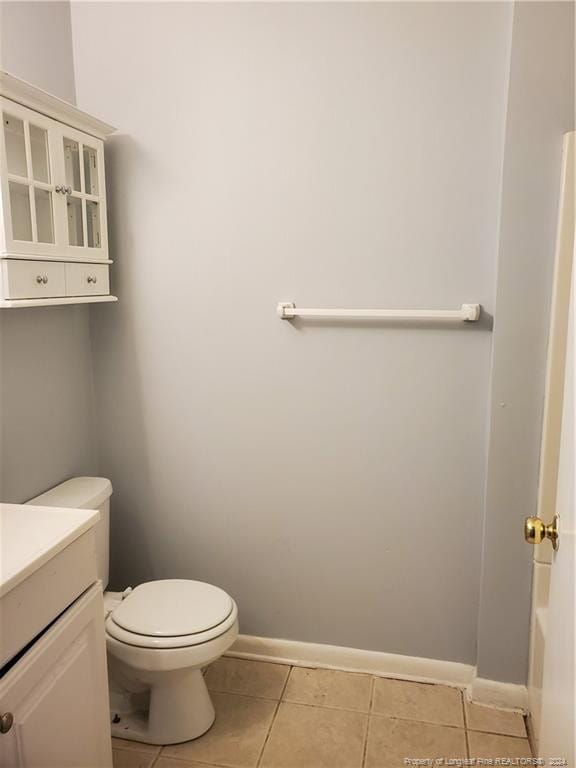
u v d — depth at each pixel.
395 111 1.74
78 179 1.78
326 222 1.84
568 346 0.97
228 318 1.97
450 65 1.69
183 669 1.61
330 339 1.89
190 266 1.97
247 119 1.85
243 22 1.81
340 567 2.01
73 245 1.76
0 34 1.63
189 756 1.67
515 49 1.57
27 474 1.79
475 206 1.73
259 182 1.87
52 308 1.89
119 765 1.64
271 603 2.09
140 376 2.08
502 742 1.71
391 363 1.86
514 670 1.84
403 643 1.99
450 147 1.72
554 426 1.65
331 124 1.79
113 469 2.16
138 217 1.99
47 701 1.14
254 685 1.96
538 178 1.61
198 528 2.12
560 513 0.97
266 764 1.64
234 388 2.00
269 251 1.90
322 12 1.74
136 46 1.90
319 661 2.06
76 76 1.97
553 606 1.01
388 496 1.93
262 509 2.04
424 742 1.71
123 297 2.05
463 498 1.88
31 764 1.10
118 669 1.68
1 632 1.03
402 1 1.69
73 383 2.01
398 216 1.79
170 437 2.09
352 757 1.66
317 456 1.97
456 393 1.83
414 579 1.95
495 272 1.74
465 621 1.93
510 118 1.60
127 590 1.87
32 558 1.11
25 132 1.52
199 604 1.74
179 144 1.92
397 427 1.89
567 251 1.58
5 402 1.69
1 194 1.46
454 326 1.80
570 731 0.82
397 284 1.82
